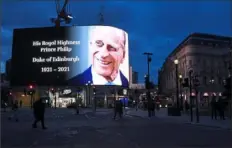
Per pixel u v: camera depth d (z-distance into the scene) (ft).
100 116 149.07
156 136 59.62
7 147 45.55
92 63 374.84
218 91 300.61
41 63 383.24
